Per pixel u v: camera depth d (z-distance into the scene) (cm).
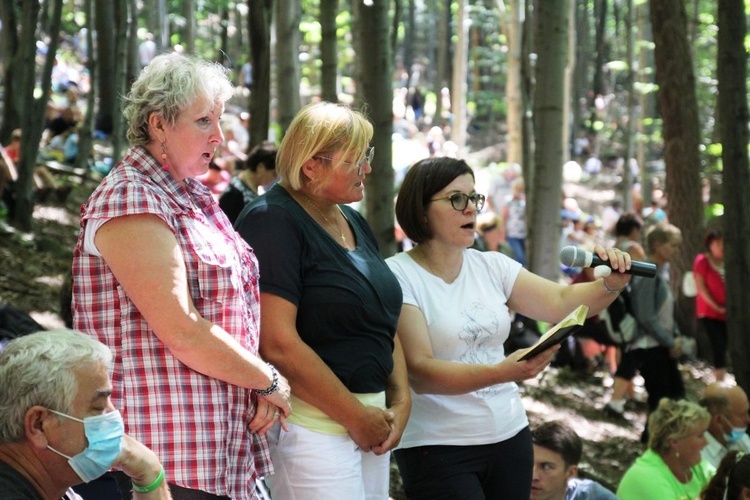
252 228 324
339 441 327
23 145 1116
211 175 1127
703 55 2067
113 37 1931
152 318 271
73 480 240
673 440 519
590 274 893
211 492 280
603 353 1006
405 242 1039
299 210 330
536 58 895
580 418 870
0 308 397
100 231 272
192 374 280
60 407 233
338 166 330
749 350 800
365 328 329
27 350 235
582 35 3300
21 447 235
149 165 285
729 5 779
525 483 373
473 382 343
